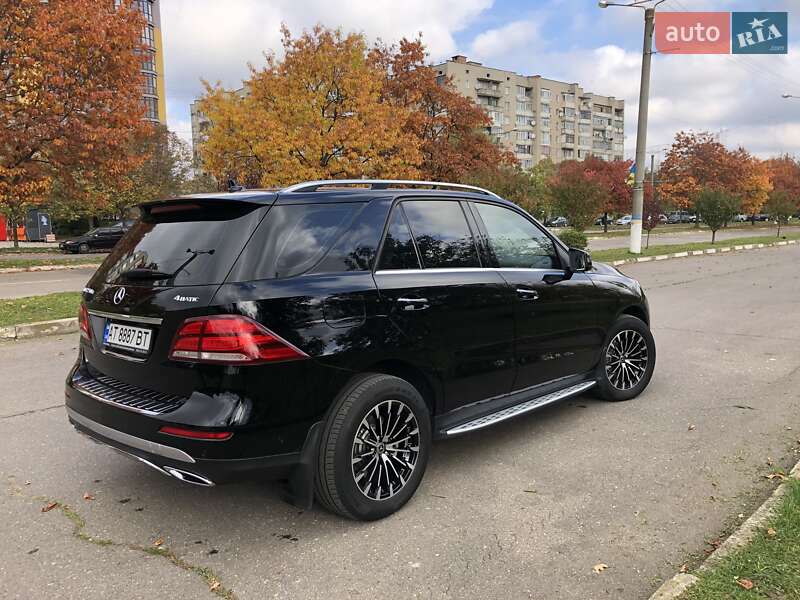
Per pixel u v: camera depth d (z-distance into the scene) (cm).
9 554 289
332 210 326
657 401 518
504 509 332
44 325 822
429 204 376
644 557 283
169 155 4075
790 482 335
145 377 296
